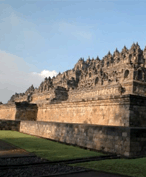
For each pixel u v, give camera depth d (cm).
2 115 6469
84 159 1568
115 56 9550
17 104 5238
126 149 1688
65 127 2548
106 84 5669
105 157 1659
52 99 7169
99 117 2950
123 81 4994
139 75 4875
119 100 2555
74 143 2314
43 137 3022
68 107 3978
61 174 1172
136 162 1480
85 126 2198
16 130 4006
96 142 2003
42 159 1507
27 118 5319
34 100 10200
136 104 2420
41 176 1120
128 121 2320
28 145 2148
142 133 1769
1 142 2298
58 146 2183
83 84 8481
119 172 1230
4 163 1349
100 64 9525
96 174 1195
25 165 1345
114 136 1827
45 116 4972
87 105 3331
